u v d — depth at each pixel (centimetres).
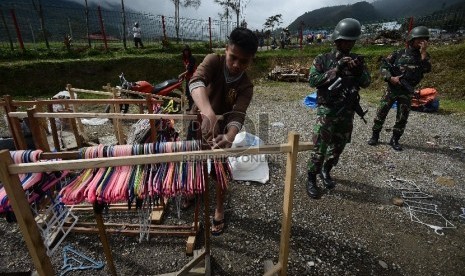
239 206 331
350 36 292
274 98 955
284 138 573
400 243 282
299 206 336
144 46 1408
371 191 372
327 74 302
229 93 224
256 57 1370
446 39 1263
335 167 437
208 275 229
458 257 266
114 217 303
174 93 803
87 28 1337
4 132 561
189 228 283
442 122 679
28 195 169
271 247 271
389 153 494
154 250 263
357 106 322
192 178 173
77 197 163
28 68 958
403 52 461
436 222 315
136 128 315
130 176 171
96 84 1042
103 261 250
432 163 459
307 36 1998
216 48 1554
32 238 154
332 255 265
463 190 381
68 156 168
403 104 472
